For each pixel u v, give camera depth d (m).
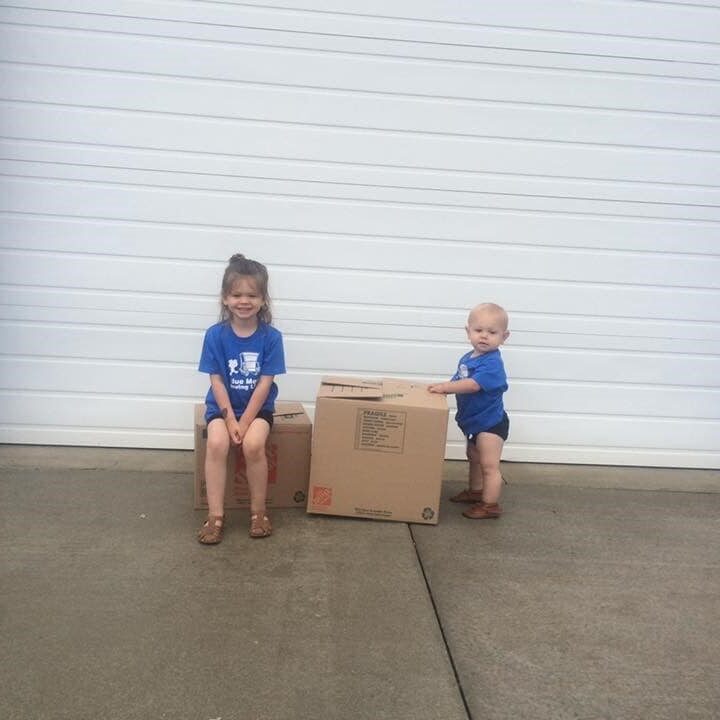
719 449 4.49
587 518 3.73
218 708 2.21
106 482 3.79
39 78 3.79
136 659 2.41
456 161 4.04
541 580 3.08
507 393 4.34
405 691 2.34
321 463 3.45
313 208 4.04
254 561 3.07
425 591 2.92
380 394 3.45
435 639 2.62
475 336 3.61
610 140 4.07
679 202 4.17
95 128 3.87
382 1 3.84
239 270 3.31
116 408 4.19
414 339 4.23
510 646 2.61
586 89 4.01
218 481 3.26
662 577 3.17
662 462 4.48
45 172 3.89
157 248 4.02
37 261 3.98
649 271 4.24
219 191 3.98
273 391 3.54
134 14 3.76
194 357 4.17
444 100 3.96
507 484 4.12
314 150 3.97
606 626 2.77
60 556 3.03
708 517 3.82
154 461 4.10
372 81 3.92
